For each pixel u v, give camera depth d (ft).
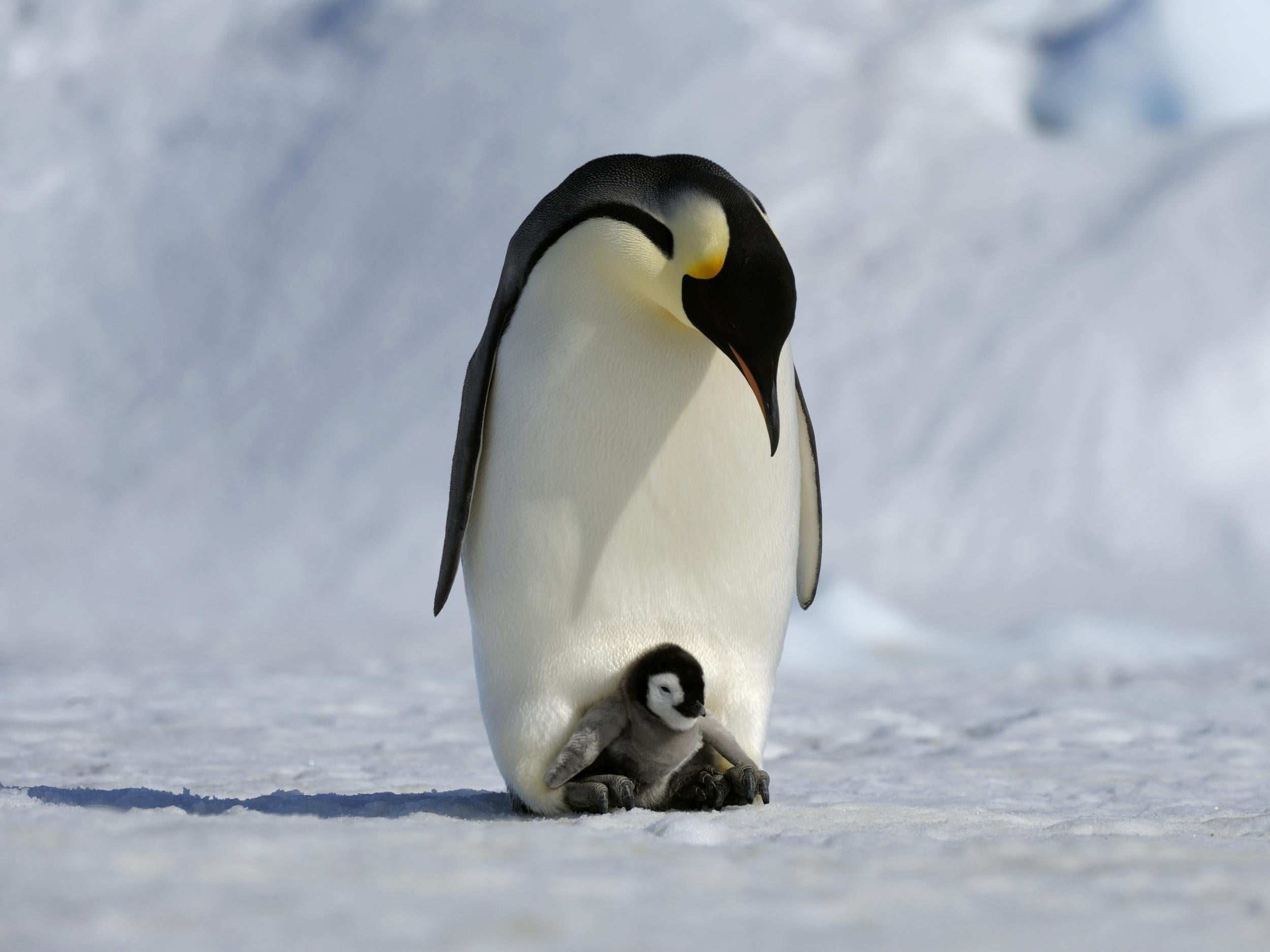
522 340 53.52
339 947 27.09
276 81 508.94
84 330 444.96
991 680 160.35
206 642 220.02
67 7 551.59
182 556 344.90
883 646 201.67
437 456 365.61
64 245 470.39
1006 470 333.83
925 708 128.36
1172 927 31.73
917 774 82.28
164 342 435.94
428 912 30.27
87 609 300.20
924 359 361.51
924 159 427.74
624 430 52.70
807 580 61.98
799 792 71.92
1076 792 73.36
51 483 391.24
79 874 32.76
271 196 470.39
